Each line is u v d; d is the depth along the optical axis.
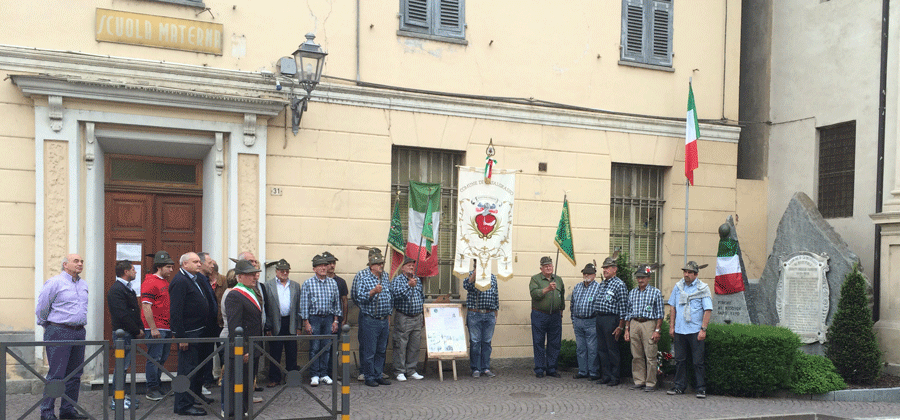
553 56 11.89
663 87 12.62
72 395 7.67
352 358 10.43
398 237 10.13
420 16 11.09
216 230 9.80
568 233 10.93
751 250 13.19
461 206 10.70
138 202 10.09
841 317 10.47
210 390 9.01
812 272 11.12
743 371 9.34
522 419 7.86
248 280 7.62
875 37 11.65
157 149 9.94
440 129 11.13
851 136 12.08
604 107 12.18
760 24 13.77
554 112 11.78
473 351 10.58
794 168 12.95
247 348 7.48
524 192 11.58
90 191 9.23
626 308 10.06
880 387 10.01
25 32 9.01
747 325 9.93
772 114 13.46
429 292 11.26
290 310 9.41
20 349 8.85
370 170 10.70
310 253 10.30
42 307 7.55
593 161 12.06
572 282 11.87
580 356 10.56
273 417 7.71
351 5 10.65
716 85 13.00
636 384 9.88
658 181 12.82
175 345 9.84
